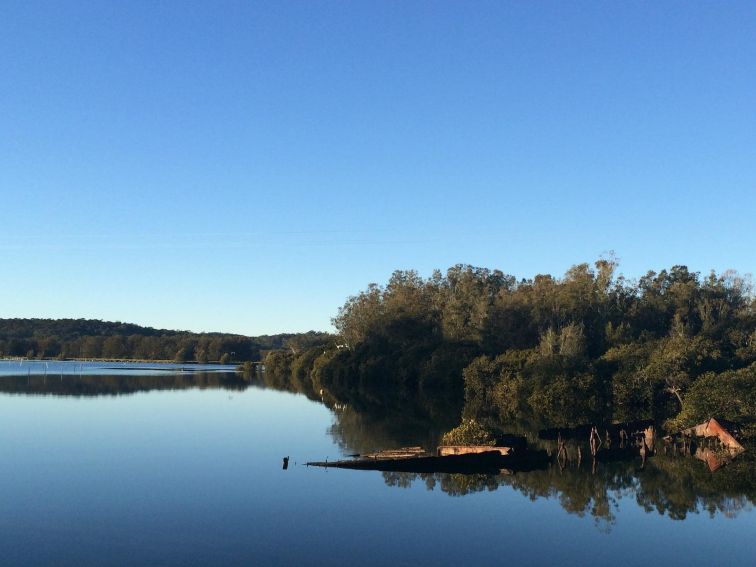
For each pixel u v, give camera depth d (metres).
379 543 23.62
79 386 98.62
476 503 29.23
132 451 41.25
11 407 66.69
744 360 70.62
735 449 42.25
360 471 35.69
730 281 110.06
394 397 88.62
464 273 137.12
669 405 62.16
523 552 23.02
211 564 21.30
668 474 35.88
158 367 185.62
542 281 115.94
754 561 22.42
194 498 29.44
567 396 61.56
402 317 119.94
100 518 26.27
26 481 32.50
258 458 39.31
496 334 104.38
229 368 185.50
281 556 22.14
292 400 80.75
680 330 93.44
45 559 21.59
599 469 37.25
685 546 23.89
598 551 23.27
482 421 59.66
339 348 131.12
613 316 105.25
